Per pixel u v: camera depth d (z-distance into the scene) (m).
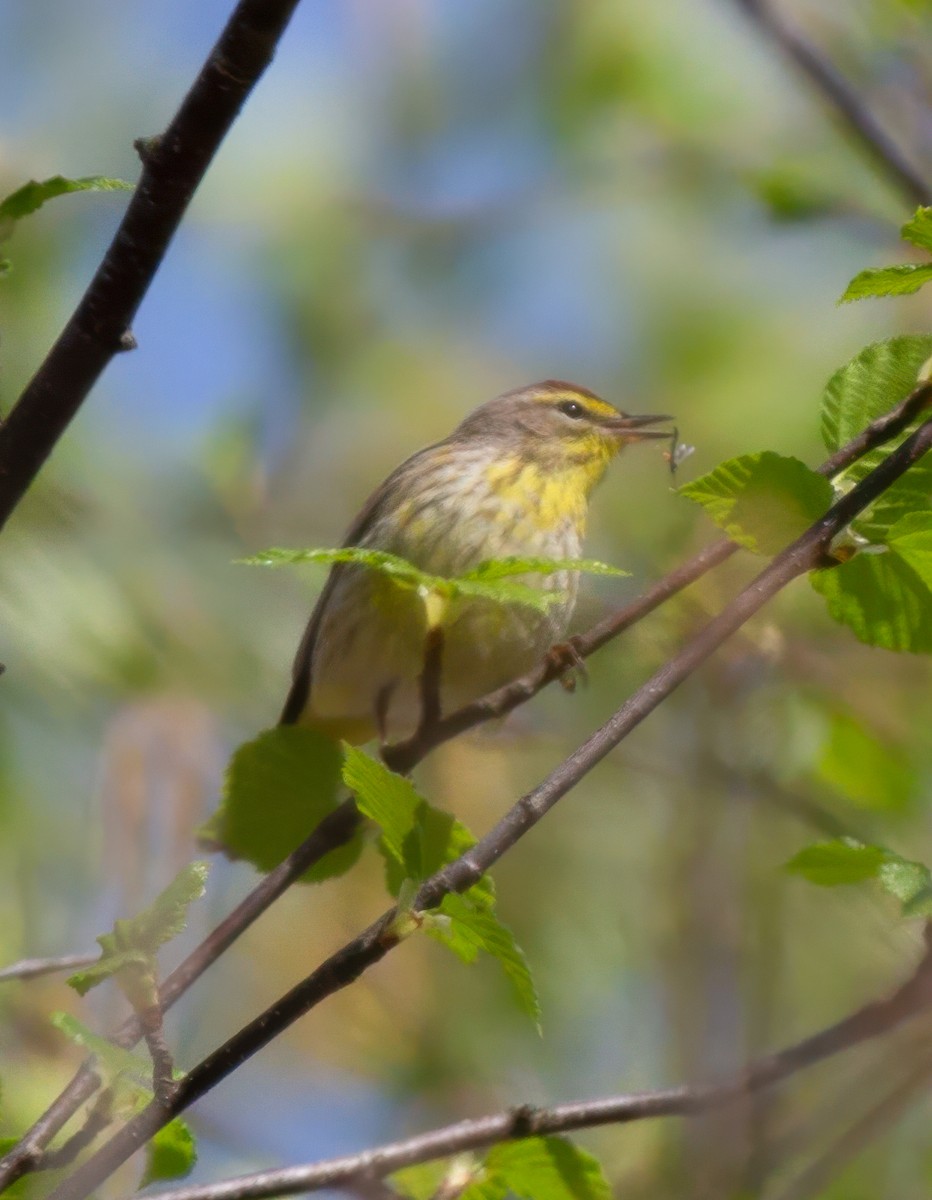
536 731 11.90
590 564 5.53
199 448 13.86
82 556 12.92
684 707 11.15
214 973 13.22
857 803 10.99
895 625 6.09
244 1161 11.27
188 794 11.91
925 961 5.75
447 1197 6.12
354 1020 13.21
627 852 13.31
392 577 5.57
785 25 10.96
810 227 11.62
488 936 5.02
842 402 6.12
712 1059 9.96
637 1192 9.30
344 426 16.09
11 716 12.16
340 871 6.86
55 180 5.34
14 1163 4.95
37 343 12.87
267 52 4.98
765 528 5.73
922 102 12.09
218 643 13.09
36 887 11.59
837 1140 7.52
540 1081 12.95
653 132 15.46
